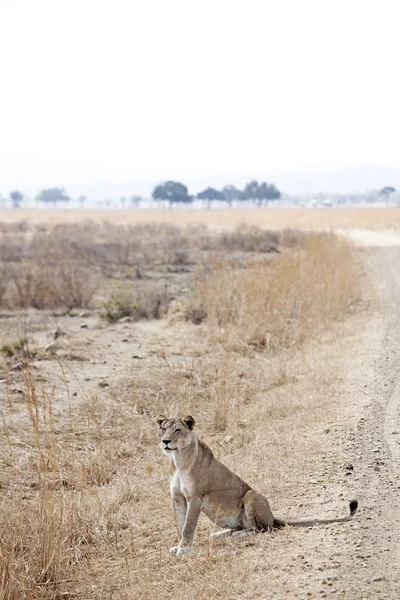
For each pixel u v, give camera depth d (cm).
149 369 2773
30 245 8144
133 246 7894
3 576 1249
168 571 1307
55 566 1355
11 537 1358
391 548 1299
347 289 4116
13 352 3000
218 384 2369
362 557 1262
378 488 1605
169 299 4350
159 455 1991
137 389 2523
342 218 14762
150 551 1429
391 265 6116
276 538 1366
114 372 2747
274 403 2295
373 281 5062
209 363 2789
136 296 4312
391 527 1395
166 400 2427
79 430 2152
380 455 1816
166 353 3041
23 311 4266
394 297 4322
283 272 3588
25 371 1614
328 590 1146
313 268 3897
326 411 2198
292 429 2073
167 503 1667
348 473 1706
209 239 9006
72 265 6144
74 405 2361
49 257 6303
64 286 4544
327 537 1355
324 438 1959
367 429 2009
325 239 5875
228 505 1406
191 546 1375
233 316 3419
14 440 2047
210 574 1248
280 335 3130
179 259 6950
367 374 2564
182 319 3703
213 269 4106
